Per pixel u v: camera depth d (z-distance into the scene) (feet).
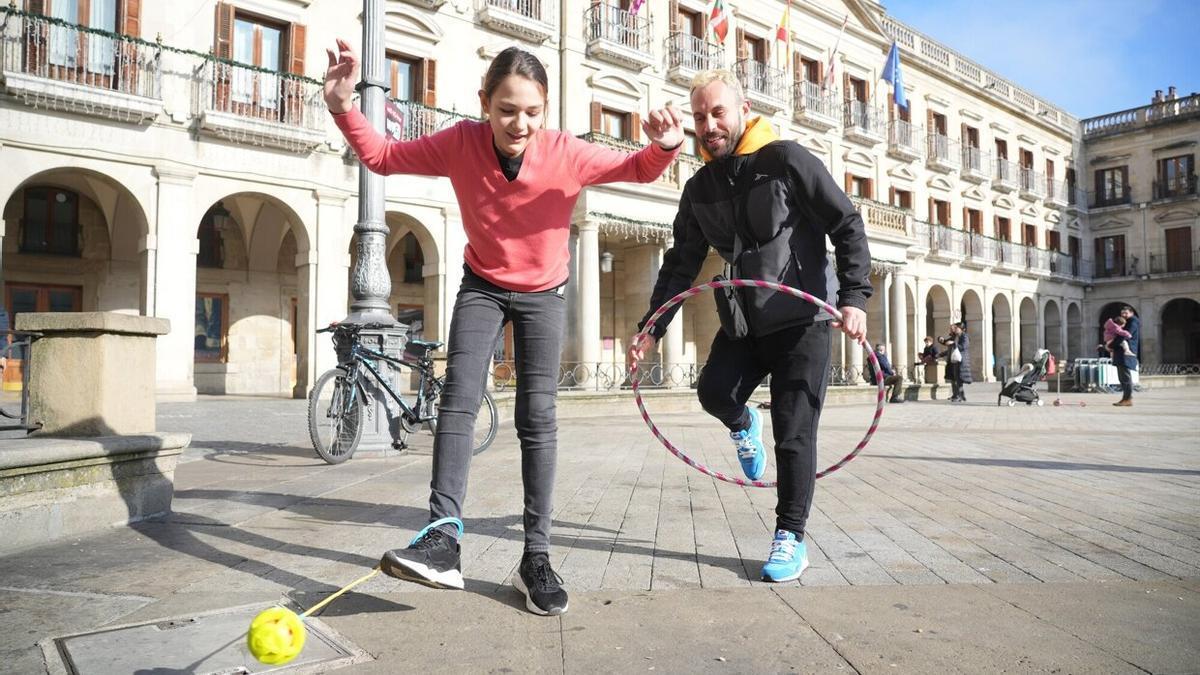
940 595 7.56
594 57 66.64
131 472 11.45
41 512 10.07
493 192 7.52
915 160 101.65
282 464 18.84
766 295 8.40
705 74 8.66
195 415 36.19
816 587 7.90
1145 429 29.19
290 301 65.41
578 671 5.62
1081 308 134.62
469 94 60.23
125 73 45.01
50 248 54.54
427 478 16.43
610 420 37.55
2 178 41.29
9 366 49.80
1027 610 7.04
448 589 7.91
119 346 11.69
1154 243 129.90
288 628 5.01
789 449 8.50
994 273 114.73
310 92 52.44
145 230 45.85
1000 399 50.39
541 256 7.78
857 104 90.99
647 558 9.22
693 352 73.77
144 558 9.29
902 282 83.30
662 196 62.03
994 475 16.67
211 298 61.57
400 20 56.34
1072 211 132.87
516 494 14.23
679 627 6.62
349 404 19.33
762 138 8.64
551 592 7.09
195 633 6.47
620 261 73.00
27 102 41.50
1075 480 15.87
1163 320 135.64
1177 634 6.34
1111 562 8.92
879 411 8.55
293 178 51.72
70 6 43.73
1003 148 120.37
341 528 11.12
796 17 84.48
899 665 5.67
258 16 51.03
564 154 7.58
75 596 7.65
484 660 5.85
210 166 48.39
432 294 58.29
